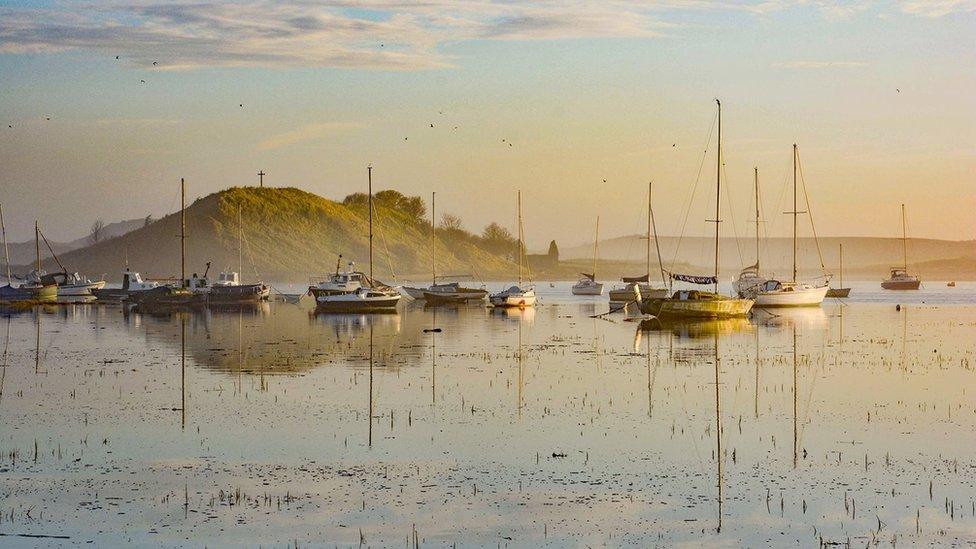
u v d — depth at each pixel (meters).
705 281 79.75
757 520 19.81
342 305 92.88
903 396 34.53
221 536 18.73
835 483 22.45
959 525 19.39
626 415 30.58
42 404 32.59
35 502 20.84
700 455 25.12
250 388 36.19
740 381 38.38
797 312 90.38
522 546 18.36
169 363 44.78
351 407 31.88
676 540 18.70
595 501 21.08
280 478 22.77
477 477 22.89
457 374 40.41
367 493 21.58
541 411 31.22
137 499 21.06
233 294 110.19
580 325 72.31
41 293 109.62
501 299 102.38
